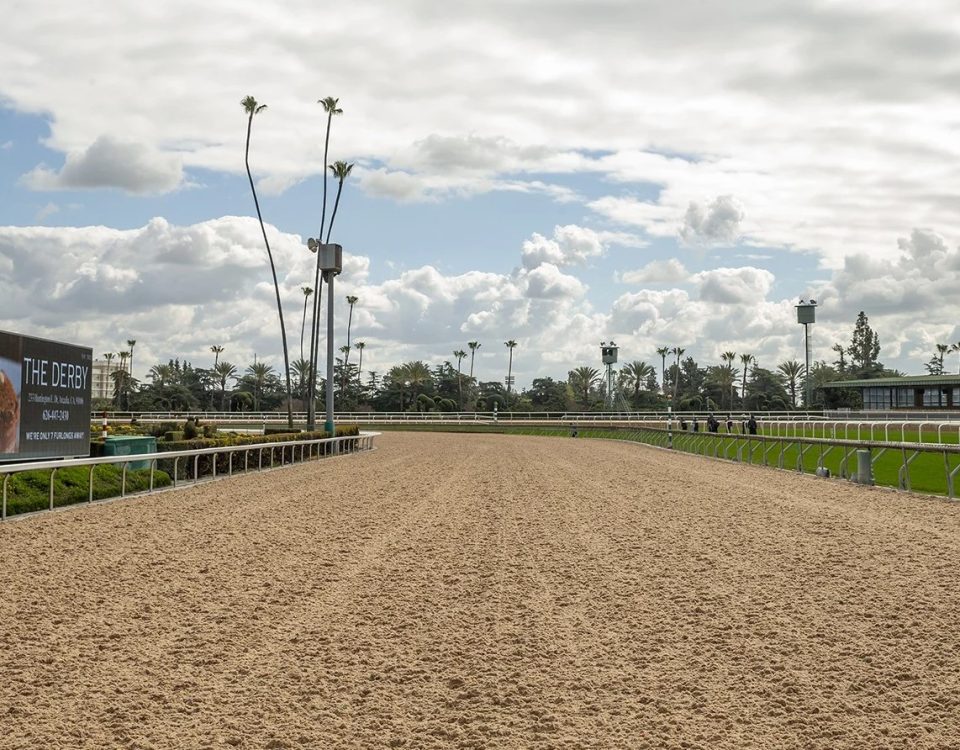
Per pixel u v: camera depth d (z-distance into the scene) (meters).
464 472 24.39
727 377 107.75
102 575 9.09
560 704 5.57
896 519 13.38
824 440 21.89
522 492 18.56
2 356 15.60
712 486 19.61
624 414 73.38
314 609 7.90
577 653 6.61
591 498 17.30
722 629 7.21
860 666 6.20
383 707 5.49
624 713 5.40
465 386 125.38
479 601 8.27
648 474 23.55
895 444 18.17
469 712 5.41
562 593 8.59
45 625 7.17
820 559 10.09
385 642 6.88
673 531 12.59
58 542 10.90
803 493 17.70
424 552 10.89
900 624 7.22
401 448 39.62
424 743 4.95
